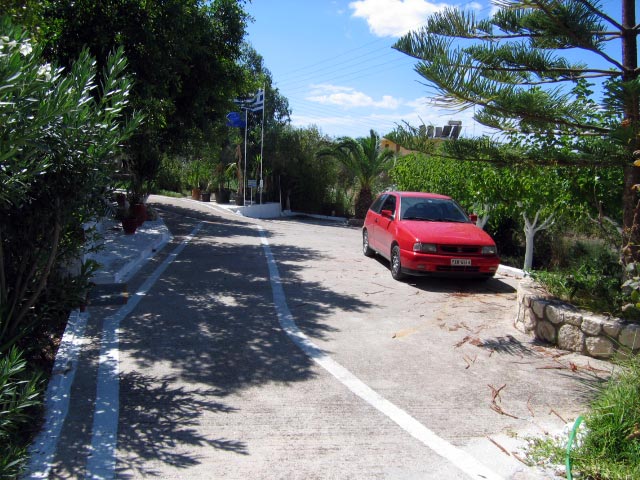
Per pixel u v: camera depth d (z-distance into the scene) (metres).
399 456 3.72
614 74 5.66
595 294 6.41
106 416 4.15
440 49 5.40
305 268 11.09
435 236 9.29
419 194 11.31
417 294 8.90
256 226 20.88
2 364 3.34
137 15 10.66
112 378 4.91
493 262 9.30
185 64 12.41
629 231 5.98
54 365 5.00
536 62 5.67
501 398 4.77
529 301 6.66
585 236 13.23
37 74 3.55
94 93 10.09
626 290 5.88
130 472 3.40
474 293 9.10
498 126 6.00
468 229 9.85
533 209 9.98
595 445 3.72
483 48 5.66
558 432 4.12
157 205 26.33
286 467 3.53
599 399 4.29
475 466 3.62
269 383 4.94
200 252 12.87
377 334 6.60
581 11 5.38
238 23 15.55
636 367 4.24
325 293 8.77
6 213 4.64
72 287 5.45
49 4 9.33
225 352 5.73
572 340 6.03
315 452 3.73
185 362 5.39
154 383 4.84
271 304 7.89
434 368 5.48
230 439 3.87
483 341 6.41
